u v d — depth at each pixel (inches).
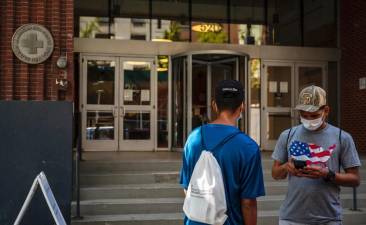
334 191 137.9
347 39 479.8
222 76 460.8
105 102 459.8
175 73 464.1
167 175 324.2
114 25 467.2
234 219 111.5
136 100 464.8
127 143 460.4
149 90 466.0
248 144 112.7
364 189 330.0
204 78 458.6
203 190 108.8
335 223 137.6
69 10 303.7
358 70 461.1
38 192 217.0
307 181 137.5
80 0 462.3
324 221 137.1
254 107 484.1
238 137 113.3
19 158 220.5
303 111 137.7
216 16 485.7
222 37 485.4
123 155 402.9
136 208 285.4
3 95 295.3
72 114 226.4
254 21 492.4
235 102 118.0
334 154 138.3
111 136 459.8
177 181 325.1
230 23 487.2
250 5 492.4
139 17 472.4
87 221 264.4
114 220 267.3
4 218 216.8
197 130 118.8
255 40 491.5
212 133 115.3
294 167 133.3
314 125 137.6
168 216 277.7
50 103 224.2
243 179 111.5
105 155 402.6
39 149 222.4
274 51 486.9
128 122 462.9
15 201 218.1
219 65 461.1
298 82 491.8
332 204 137.5
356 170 139.2
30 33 298.0
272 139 485.7
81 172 328.5
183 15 479.5
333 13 503.8
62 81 299.4
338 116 491.5
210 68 458.9
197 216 108.4
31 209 216.8
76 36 458.6
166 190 305.4
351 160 138.0
